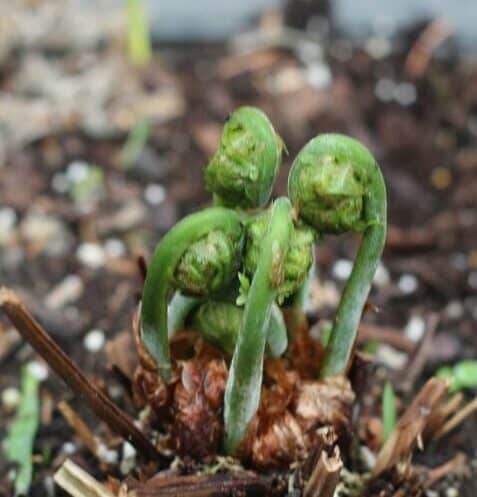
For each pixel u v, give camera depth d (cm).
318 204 18
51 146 34
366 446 23
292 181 18
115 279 30
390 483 22
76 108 35
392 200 33
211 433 20
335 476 19
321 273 31
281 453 20
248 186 19
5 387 27
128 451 23
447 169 34
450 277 30
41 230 32
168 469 21
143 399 22
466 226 32
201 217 18
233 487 20
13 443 25
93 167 34
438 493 24
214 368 20
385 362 27
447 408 23
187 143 35
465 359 28
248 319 18
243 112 18
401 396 26
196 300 20
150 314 19
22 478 24
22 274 30
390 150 34
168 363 20
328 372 21
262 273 18
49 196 33
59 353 20
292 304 20
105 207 32
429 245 31
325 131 35
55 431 25
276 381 20
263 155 18
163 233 32
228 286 19
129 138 35
